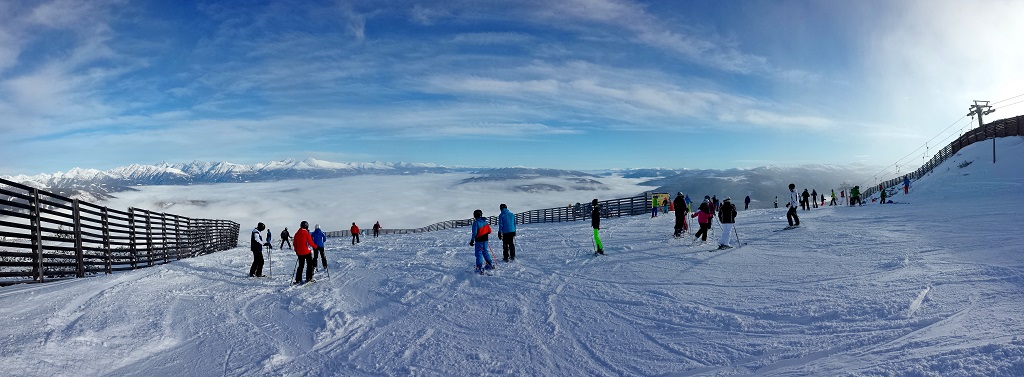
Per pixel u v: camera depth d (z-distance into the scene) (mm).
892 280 7750
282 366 5527
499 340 6270
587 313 7363
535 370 5191
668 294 8148
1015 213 16375
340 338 6617
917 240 11891
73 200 12688
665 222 23453
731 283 8633
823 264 9727
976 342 4602
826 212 23031
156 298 9031
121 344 6070
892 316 5848
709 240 14719
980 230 12781
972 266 8188
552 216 43219
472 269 12195
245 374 5266
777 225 17969
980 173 35938
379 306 8609
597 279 9906
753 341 5566
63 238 12258
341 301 9133
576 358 5504
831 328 5703
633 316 7031
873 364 4480
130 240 16359
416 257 16016
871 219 17750
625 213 36094
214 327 7168
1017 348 4230
